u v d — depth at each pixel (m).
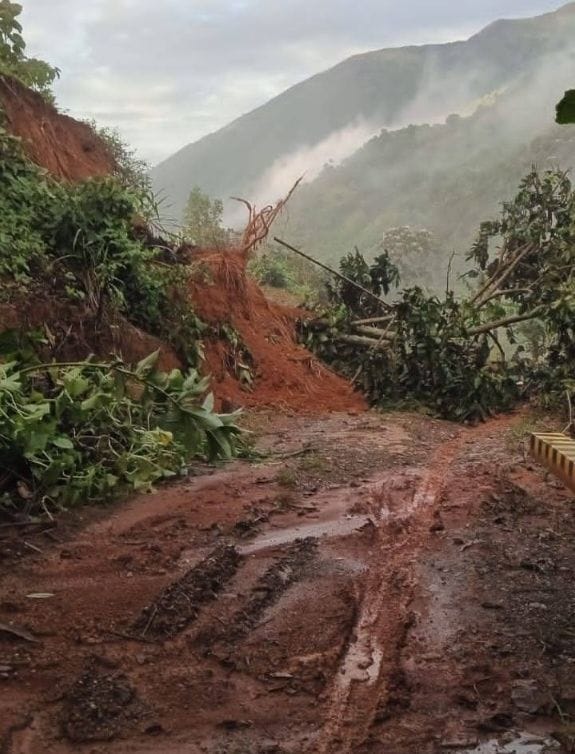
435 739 3.68
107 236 10.59
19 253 9.52
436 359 13.02
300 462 8.77
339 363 15.59
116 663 4.29
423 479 8.24
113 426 7.71
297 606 5.05
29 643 4.49
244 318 14.47
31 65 14.89
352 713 3.89
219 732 3.72
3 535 6.07
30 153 12.34
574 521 6.83
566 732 3.72
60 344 8.84
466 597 5.21
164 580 5.38
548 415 12.66
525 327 15.38
